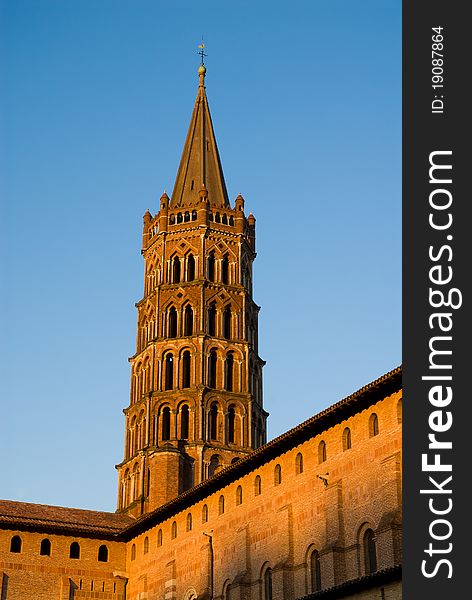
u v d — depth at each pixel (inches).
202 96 5177.2
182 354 4490.7
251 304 4771.2
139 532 3922.2
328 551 2694.4
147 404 4419.3
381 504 2564.0
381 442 2623.0
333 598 2437.3
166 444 4261.8
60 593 3804.1
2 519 3794.3
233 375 4520.2
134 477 4360.2
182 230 4719.5
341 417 2800.2
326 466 2834.6
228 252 4731.8
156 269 4724.4
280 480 3070.9
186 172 4943.4
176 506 3622.0
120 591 3905.0
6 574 3757.4
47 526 3855.8
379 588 2298.2
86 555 3924.7
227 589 3225.9
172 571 3575.3
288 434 2947.8
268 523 3063.5
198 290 4574.3
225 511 3334.2
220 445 4333.2
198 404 4360.2
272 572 2955.2
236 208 4827.8
